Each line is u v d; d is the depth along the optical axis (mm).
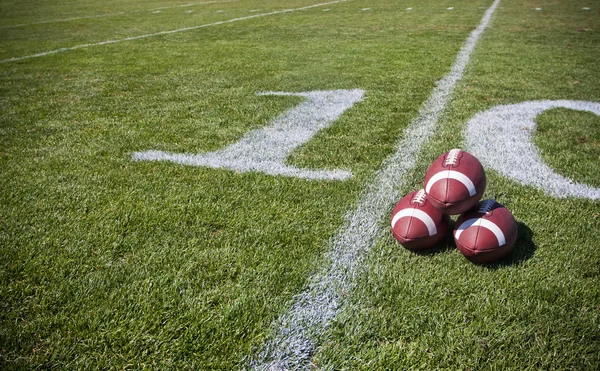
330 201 2820
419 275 2100
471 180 2104
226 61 7410
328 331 1817
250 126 4285
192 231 2494
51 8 18094
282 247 2354
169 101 5160
